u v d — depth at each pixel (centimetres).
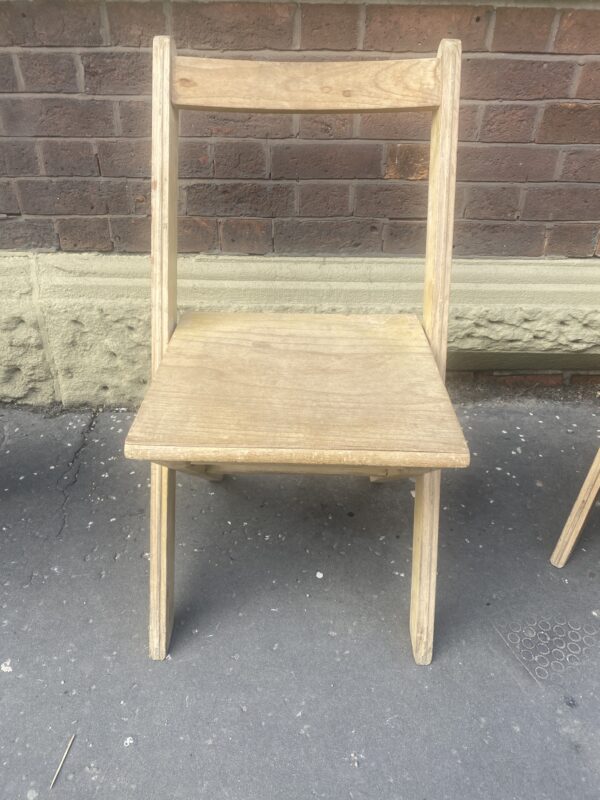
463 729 109
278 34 142
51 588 135
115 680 117
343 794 100
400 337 117
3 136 152
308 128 151
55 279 170
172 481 118
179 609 131
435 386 103
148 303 171
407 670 119
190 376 104
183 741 107
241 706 113
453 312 176
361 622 129
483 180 160
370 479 168
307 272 169
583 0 138
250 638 125
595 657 121
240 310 172
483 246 170
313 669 119
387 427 93
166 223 113
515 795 100
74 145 154
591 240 169
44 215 163
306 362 109
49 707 112
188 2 138
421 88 111
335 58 145
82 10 138
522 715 112
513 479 168
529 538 150
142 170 157
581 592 136
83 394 188
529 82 148
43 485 163
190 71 111
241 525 153
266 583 138
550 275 173
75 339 176
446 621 129
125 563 141
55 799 99
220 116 149
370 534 151
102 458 173
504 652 122
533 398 199
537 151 156
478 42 144
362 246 168
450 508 158
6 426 184
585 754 106
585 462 174
